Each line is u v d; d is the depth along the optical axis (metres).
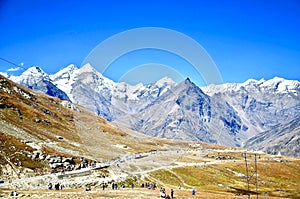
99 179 89.38
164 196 59.34
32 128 160.50
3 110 171.25
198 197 68.19
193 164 160.88
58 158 108.56
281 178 197.88
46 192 67.50
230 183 150.50
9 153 104.00
